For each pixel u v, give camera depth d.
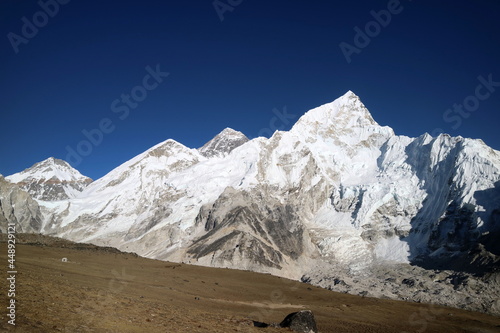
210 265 186.00
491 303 126.69
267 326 40.06
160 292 59.66
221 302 65.81
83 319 25.42
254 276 107.38
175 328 28.97
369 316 79.38
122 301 36.84
